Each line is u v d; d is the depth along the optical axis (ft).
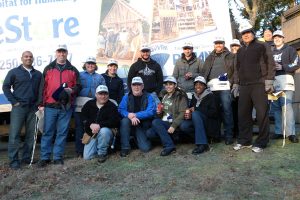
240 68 20.62
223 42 22.71
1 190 17.78
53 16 26.61
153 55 26.76
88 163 20.59
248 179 16.94
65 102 20.45
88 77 22.41
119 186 17.29
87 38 26.63
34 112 21.04
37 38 26.55
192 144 22.91
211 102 21.76
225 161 19.24
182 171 18.38
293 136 22.04
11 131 20.51
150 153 21.61
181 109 21.61
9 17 26.55
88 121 21.13
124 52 26.73
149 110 21.66
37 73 20.99
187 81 23.50
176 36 26.84
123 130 21.34
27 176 19.22
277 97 21.16
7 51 26.45
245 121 20.90
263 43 20.06
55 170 19.84
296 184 16.19
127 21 26.84
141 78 22.65
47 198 16.58
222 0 26.91
